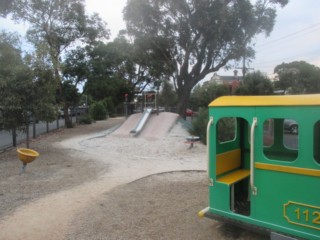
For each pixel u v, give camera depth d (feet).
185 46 81.00
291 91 153.99
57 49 76.18
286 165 12.19
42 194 21.89
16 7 69.67
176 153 40.16
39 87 37.42
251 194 13.23
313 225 11.56
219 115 14.23
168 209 18.53
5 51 37.42
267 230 12.80
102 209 18.71
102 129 76.18
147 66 92.12
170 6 76.07
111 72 92.53
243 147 17.65
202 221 16.61
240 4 72.02
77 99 84.79
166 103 173.88
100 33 80.89
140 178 26.37
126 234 15.28
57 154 38.99
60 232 15.62
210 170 14.71
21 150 29.37
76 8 75.56
